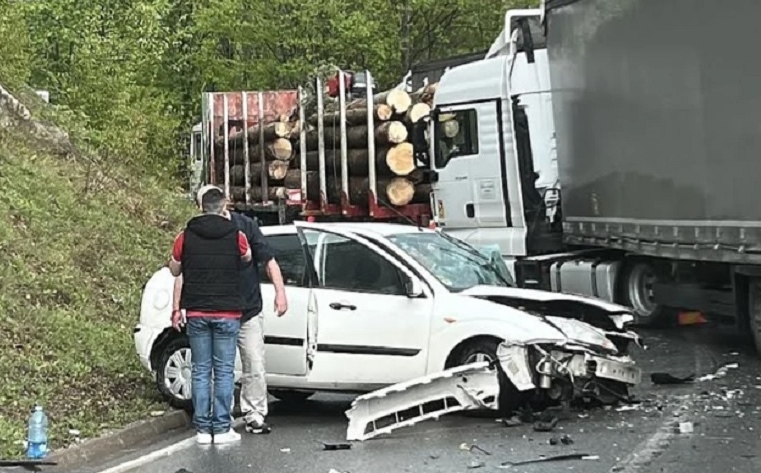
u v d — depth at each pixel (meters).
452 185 16.09
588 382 8.88
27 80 23.20
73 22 24.91
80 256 13.95
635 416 8.88
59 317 11.32
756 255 10.48
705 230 11.33
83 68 23.11
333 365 9.26
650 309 13.84
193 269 8.55
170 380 9.73
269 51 40.34
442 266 9.54
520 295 9.26
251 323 8.84
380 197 17.81
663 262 13.35
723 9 10.71
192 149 30.73
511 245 15.31
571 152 14.46
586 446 7.84
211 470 7.55
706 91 11.11
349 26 38.72
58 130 19.30
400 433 8.60
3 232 12.97
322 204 19.45
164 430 9.20
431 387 8.71
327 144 19.42
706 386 10.14
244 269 8.72
